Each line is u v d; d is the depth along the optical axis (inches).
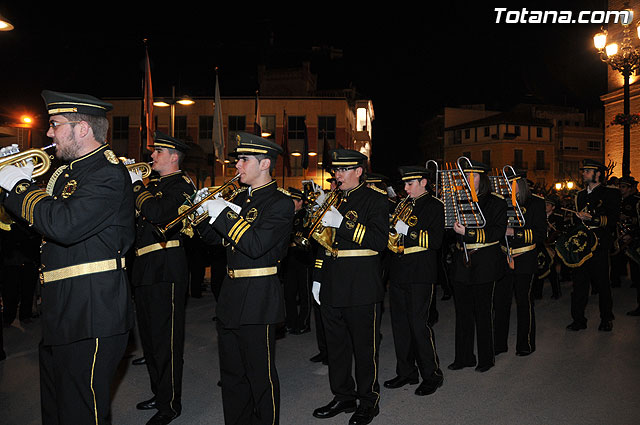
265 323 140.3
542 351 251.9
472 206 209.5
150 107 484.1
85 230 112.6
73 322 115.0
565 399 189.3
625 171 526.0
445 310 355.9
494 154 2269.9
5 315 311.6
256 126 665.6
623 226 354.3
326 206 165.3
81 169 118.3
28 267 315.6
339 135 1381.6
